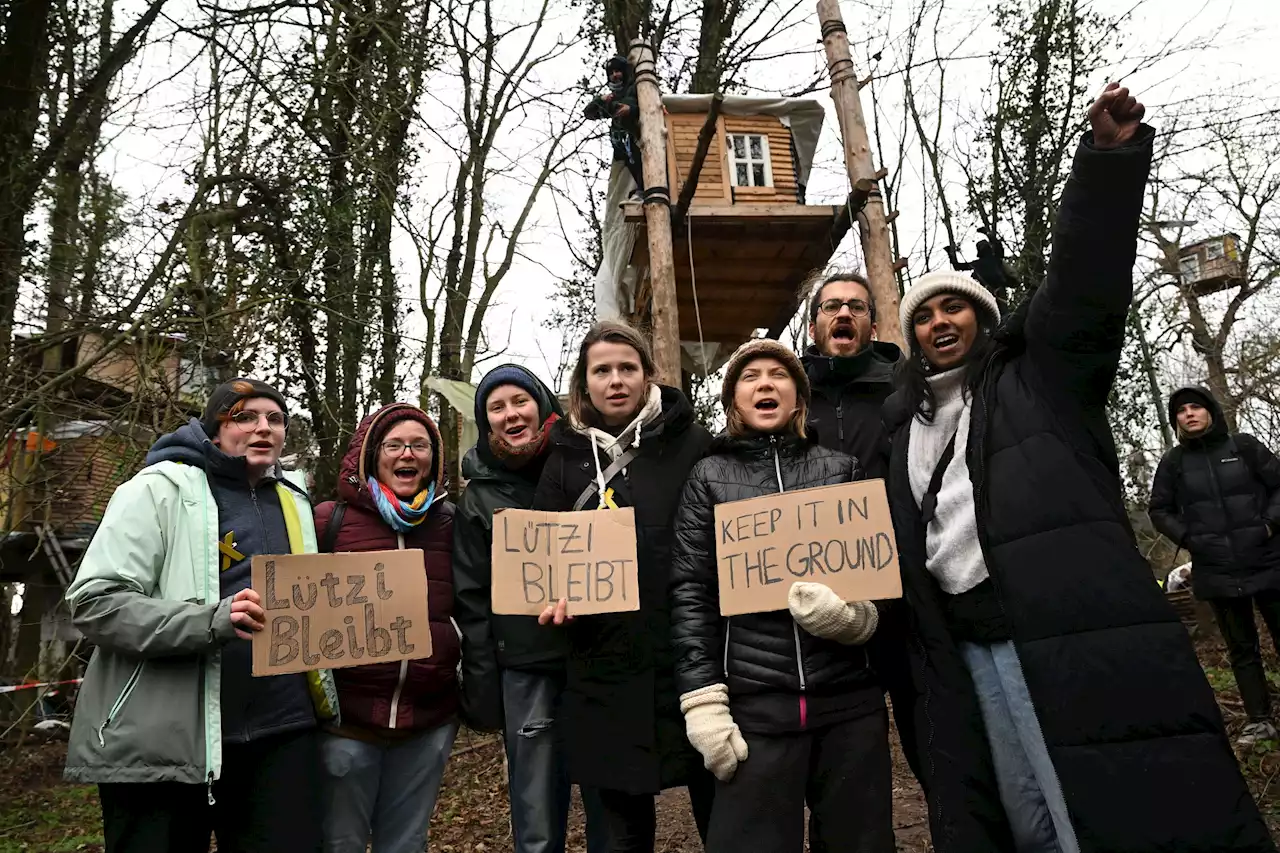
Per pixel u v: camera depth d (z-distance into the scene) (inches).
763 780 87.2
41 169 287.9
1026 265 340.5
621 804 99.3
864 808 85.7
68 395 281.7
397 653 99.1
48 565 372.2
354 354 360.2
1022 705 83.7
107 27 326.3
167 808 88.1
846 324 124.6
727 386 104.8
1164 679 73.2
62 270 267.1
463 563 113.1
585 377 113.7
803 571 90.9
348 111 360.5
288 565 94.8
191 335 266.2
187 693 87.7
